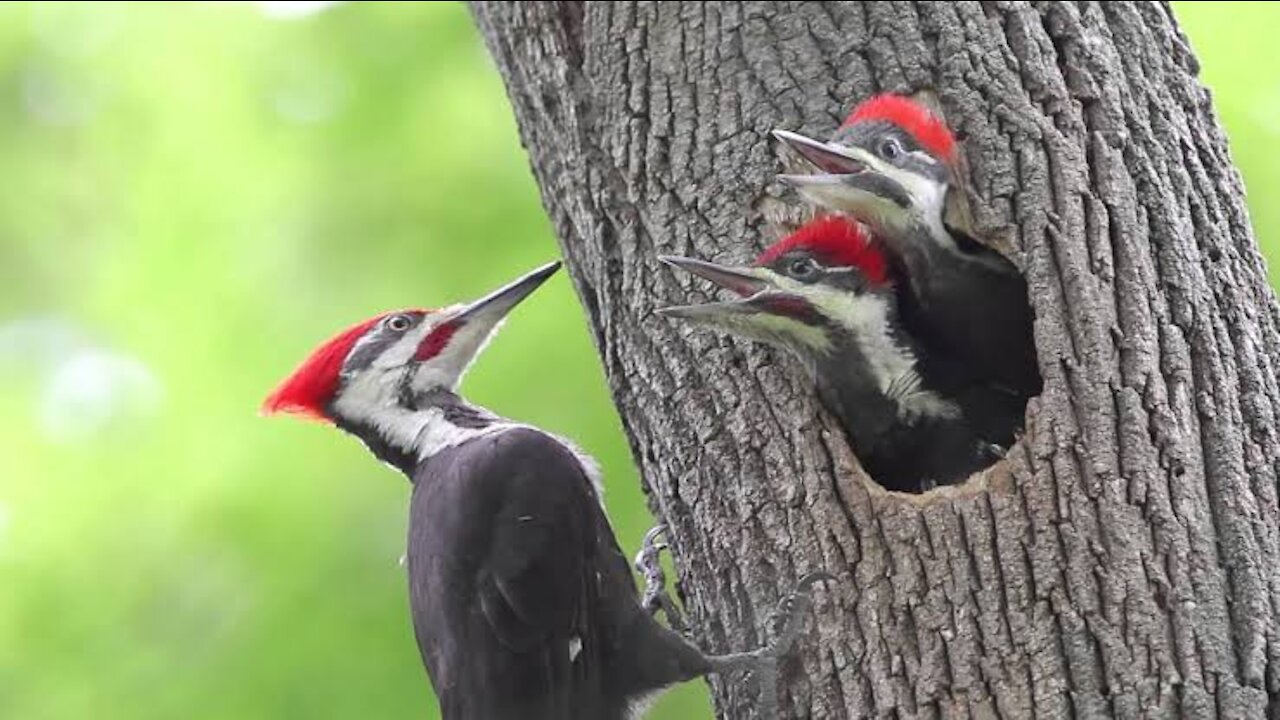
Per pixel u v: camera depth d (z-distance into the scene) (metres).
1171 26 10.82
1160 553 8.95
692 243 10.52
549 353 14.56
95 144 17.86
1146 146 10.09
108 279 16.64
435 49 16.48
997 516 9.12
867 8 10.74
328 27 16.98
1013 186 9.87
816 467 9.61
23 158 18.14
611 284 10.84
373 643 14.15
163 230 16.47
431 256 15.66
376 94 16.39
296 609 14.34
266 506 14.77
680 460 10.16
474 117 16.19
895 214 10.04
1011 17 10.48
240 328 15.74
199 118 17.19
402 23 16.70
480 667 10.24
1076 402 9.25
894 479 10.21
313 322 15.62
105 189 17.81
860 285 10.02
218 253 16.22
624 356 10.69
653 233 10.67
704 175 10.62
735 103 10.73
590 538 10.59
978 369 10.17
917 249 10.07
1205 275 9.80
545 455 10.67
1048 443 9.18
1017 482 9.16
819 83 10.62
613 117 11.08
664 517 10.41
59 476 15.74
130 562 15.01
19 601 14.98
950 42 10.44
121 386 15.93
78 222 18.03
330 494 14.77
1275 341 9.96
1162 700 8.67
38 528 15.42
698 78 10.88
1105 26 10.56
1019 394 10.12
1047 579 8.95
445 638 10.37
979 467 10.01
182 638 14.60
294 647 14.16
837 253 10.04
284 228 16.14
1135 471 9.09
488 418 11.62
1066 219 9.70
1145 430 9.20
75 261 18.02
